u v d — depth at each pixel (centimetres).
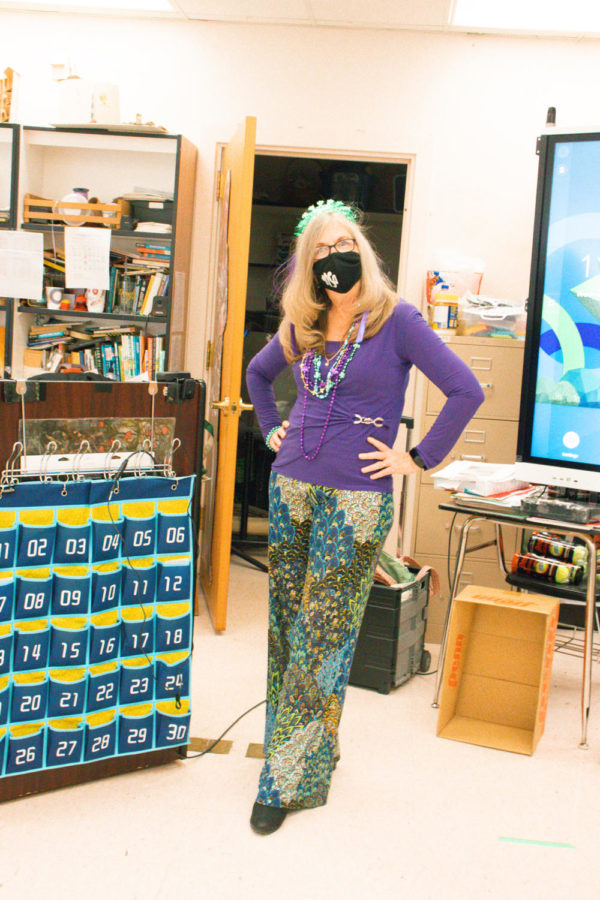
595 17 358
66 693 196
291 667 196
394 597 278
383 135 391
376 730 254
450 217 391
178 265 384
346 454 191
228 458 314
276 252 539
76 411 192
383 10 360
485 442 346
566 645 346
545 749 249
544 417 260
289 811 200
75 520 192
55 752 198
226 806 201
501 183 388
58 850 180
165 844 184
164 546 204
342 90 391
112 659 202
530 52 382
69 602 193
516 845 194
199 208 403
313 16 373
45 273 391
